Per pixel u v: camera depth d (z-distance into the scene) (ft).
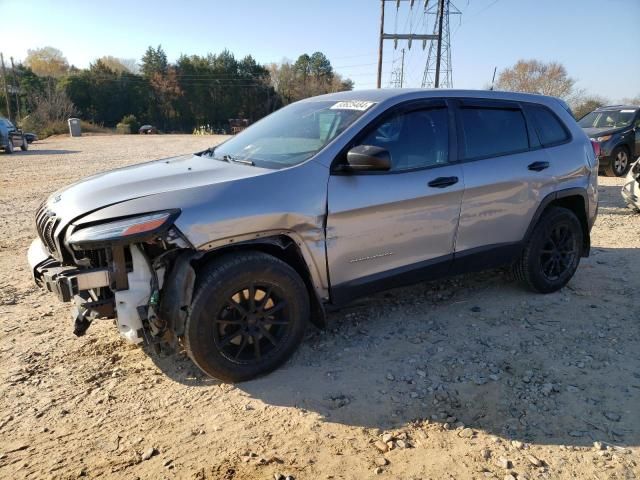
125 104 275.18
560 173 15.66
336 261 11.93
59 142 119.03
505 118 15.07
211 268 10.57
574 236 16.46
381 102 12.89
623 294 16.31
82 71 279.08
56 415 10.19
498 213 14.40
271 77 334.24
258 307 11.12
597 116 47.24
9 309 15.17
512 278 16.40
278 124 14.53
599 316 14.69
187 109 291.79
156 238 10.03
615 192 36.09
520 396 10.84
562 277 16.37
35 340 13.19
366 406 10.50
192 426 9.89
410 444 9.41
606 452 9.18
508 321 14.34
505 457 9.07
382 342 13.14
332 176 11.74
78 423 9.96
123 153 76.84
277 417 10.16
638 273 18.25
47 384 11.23
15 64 253.03
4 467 8.76
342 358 12.37
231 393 10.96
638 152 44.34
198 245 10.18
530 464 8.91
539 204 15.26
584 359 12.31
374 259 12.50
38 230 11.93
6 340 13.17
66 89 254.88
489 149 14.44
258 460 8.96
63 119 198.39
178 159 14.65
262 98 307.99
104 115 270.87
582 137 16.83
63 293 9.84
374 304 15.43
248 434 9.65
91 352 12.58
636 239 23.03
